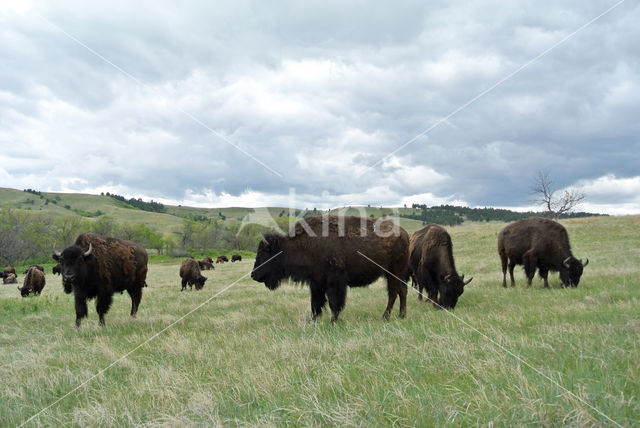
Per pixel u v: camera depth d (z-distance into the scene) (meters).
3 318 11.28
